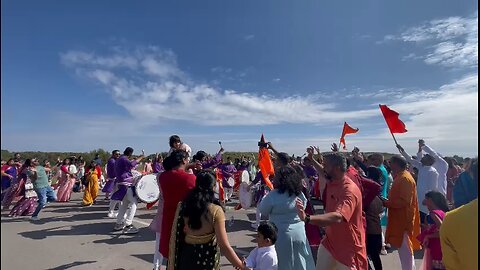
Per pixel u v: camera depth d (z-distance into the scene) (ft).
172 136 17.95
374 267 14.71
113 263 18.61
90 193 38.45
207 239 9.96
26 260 18.75
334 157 11.43
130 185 25.38
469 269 5.92
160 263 16.49
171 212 13.03
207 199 9.99
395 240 15.38
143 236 24.36
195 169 18.28
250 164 54.85
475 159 8.00
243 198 27.37
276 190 13.08
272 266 12.15
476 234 5.81
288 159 16.70
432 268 12.37
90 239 23.41
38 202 30.12
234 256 9.71
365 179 15.15
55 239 23.22
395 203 15.21
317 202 39.75
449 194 26.84
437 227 12.28
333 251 11.53
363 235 11.53
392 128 20.92
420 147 25.63
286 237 12.57
